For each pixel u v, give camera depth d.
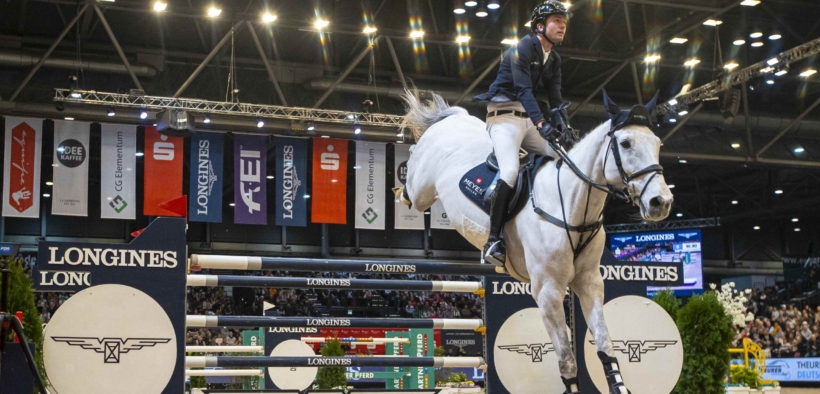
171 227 4.41
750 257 29.48
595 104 19.28
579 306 5.16
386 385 10.25
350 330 12.53
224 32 16.42
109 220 23.22
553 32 4.23
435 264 4.91
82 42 16.34
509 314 5.11
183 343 4.34
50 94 15.84
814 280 23.72
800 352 17.84
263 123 16.20
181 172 15.91
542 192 4.03
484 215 4.25
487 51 17.48
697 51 17.31
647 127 3.64
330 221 16.66
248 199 16.44
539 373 5.09
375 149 17.25
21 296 4.34
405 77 18.12
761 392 8.95
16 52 15.64
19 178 14.91
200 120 16.31
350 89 17.75
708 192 28.33
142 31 16.31
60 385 4.09
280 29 16.47
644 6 14.84
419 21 15.52
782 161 19.91
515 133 4.32
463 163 4.53
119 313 4.24
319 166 16.81
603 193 3.85
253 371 7.30
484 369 5.02
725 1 14.20
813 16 15.85
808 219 29.84
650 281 5.29
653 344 5.21
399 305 22.84
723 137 19.80
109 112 15.41
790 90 19.17
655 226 26.05
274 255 24.53
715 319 6.15
